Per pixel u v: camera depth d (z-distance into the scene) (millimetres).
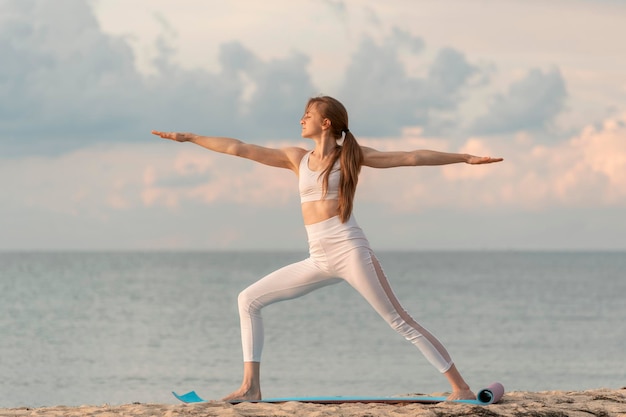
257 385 6000
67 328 32219
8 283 69312
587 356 24438
